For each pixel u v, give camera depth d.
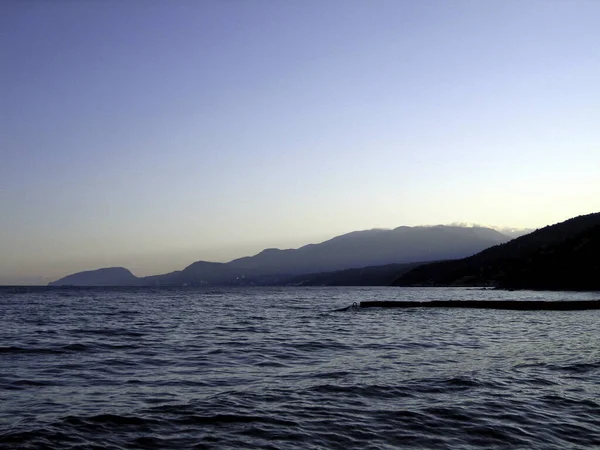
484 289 151.25
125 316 46.50
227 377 15.60
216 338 27.08
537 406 11.82
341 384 14.16
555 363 17.55
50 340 25.47
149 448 9.14
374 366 17.39
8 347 22.27
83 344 23.67
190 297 113.12
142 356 20.11
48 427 10.22
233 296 122.69
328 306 69.50
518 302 55.41
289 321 40.50
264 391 13.41
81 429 10.14
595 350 21.00
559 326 34.16
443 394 12.97
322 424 10.48
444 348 22.42
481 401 12.26
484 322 38.34
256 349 22.33
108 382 14.84
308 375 15.80
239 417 10.94
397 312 51.94
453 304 59.12
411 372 16.08
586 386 13.84
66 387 14.12
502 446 9.30
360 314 49.44
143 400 12.52
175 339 26.48
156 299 99.06
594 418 10.95
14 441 9.41
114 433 9.93
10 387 14.08
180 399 12.59
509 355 19.89
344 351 21.61
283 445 9.29
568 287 116.25
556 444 9.43
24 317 44.47
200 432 10.00
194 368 17.28
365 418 10.89
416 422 10.63
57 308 61.69
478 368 16.75
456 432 10.04
